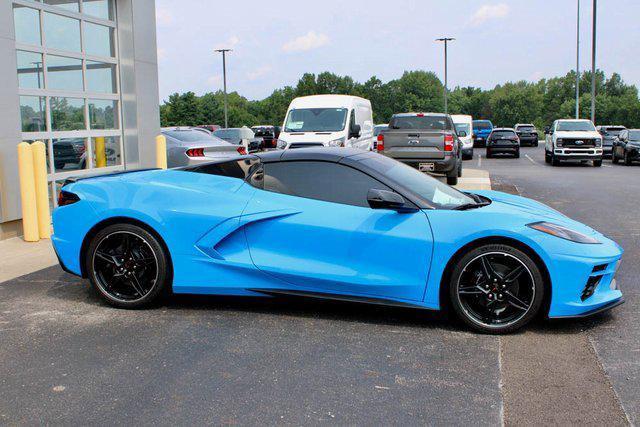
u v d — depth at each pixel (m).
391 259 4.40
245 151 13.25
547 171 21.52
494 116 156.75
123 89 10.91
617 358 3.81
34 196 7.70
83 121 9.84
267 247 4.65
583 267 4.16
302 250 4.58
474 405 3.18
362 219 4.47
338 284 4.49
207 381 3.49
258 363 3.75
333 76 145.88
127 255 4.80
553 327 4.40
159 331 4.35
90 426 2.97
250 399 3.25
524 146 48.03
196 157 12.27
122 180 4.99
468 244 4.28
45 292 5.38
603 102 135.12
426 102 155.88
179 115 93.69
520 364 3.73
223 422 3.00
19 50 8.32
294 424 2.98
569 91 150.62
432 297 4.37
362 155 4.91
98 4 10.23
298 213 4.59
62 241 4.97
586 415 3.06
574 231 4.36
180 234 4.71
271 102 127.44
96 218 4.84
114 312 4.79
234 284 4.70
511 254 4.18
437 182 5.03
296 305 4.95
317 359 3.81
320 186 4.67
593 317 4.62
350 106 16.78
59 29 9.19
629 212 10.42
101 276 4.89
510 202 5.03
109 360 3.80
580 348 3.98
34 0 8.59
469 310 4.30
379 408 3.14
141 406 3.18
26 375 3.58
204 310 4.84
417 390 3.36
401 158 14.60
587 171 21.44
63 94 9.29
